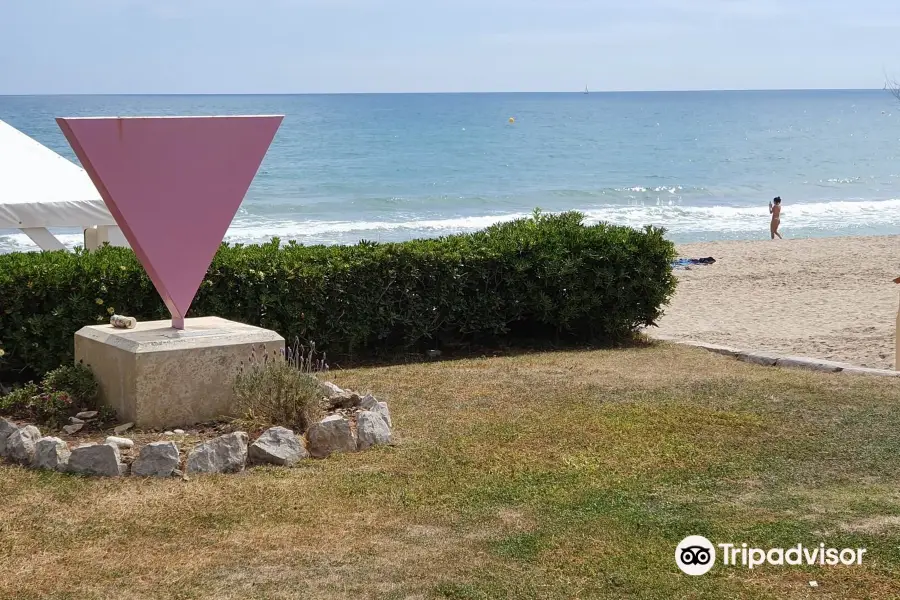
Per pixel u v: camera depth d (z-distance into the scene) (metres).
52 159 10.91
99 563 4.66
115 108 185.62
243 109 184.50
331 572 4.57
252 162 7.23
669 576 4.55
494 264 10.84
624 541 4.96
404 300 10.47
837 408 7.70
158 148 6.82
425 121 129.75
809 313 16.42
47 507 5.34
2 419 6.53
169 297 7.17
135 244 7.03
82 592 4.34
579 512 5.38
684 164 68.44
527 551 4.83
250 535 5.02
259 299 9.75
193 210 7.08
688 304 17.70
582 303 11.19
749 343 13.51
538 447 6.61
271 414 6.64
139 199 6.84
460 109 189.50
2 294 8.84
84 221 10.02
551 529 5.12
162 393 6.78
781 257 24.33
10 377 9.17
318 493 5.63
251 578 4.50
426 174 57.75
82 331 7.45
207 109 184.38
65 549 4.82
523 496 5.63
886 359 12.03
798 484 5.90
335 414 7.04
